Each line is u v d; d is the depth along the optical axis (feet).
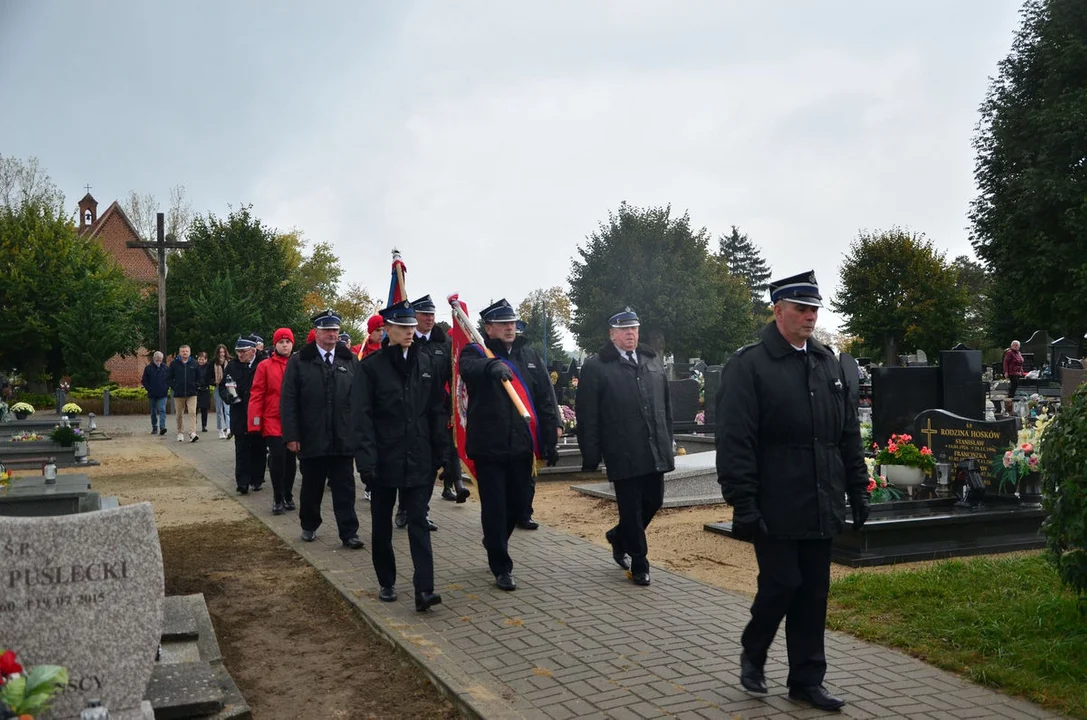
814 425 14.64
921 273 153.38
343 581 23.41
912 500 28.81
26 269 124.57
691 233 175.83
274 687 16.51
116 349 117.29
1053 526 17.51
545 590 22.17
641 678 15.89
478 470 22.47
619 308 168.55
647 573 22.68
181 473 47.24
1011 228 110.42
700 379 82.99
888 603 20.06
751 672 15.19
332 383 28.53
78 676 11.78
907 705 14.61
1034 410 59.26
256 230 127.54
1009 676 15.52
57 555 11.77
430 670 16.52
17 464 47.96
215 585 23.52
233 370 39.83
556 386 75.10
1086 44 104.42
